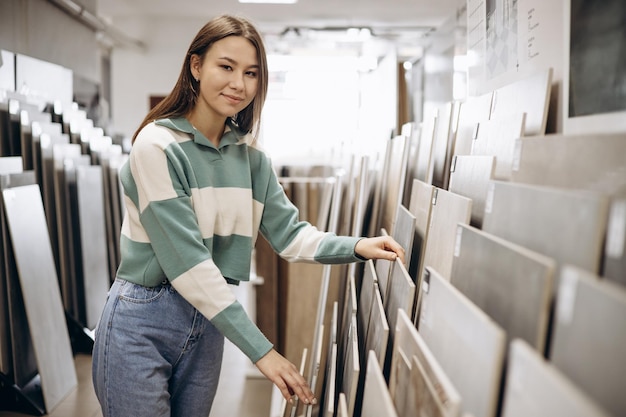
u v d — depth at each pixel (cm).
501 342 77
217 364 179
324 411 186
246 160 171
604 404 64
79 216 431
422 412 87
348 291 245
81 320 439
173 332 162
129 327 158
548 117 142
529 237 99
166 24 908
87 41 717
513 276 91
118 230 550
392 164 276
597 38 111
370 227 310
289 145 874
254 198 180
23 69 507
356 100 870
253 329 148
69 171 431
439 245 149
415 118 645
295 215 184
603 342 65
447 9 816
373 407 103
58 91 590
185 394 175
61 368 343
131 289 159
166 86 916
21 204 331
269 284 352
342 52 954
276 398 320
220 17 158
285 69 872
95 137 537
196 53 158
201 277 148
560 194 89
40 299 335
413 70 659
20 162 352
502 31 188
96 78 750
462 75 419
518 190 107
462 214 131
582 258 80
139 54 912
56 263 411
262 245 353
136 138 155
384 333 126
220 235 165
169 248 149
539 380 66
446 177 216
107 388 160
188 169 154
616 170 87
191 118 162
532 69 158
